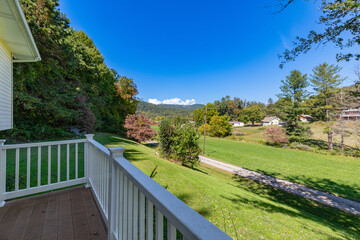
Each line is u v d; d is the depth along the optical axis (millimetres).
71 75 11336
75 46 11930
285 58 3764
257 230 3305
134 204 1026
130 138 16938
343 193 7906
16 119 7305
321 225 4480
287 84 20312
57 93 9359
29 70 7469
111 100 19188
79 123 10711
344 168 12055
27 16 6973
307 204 6723
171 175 5645
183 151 9062
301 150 18000
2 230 1724
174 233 646
